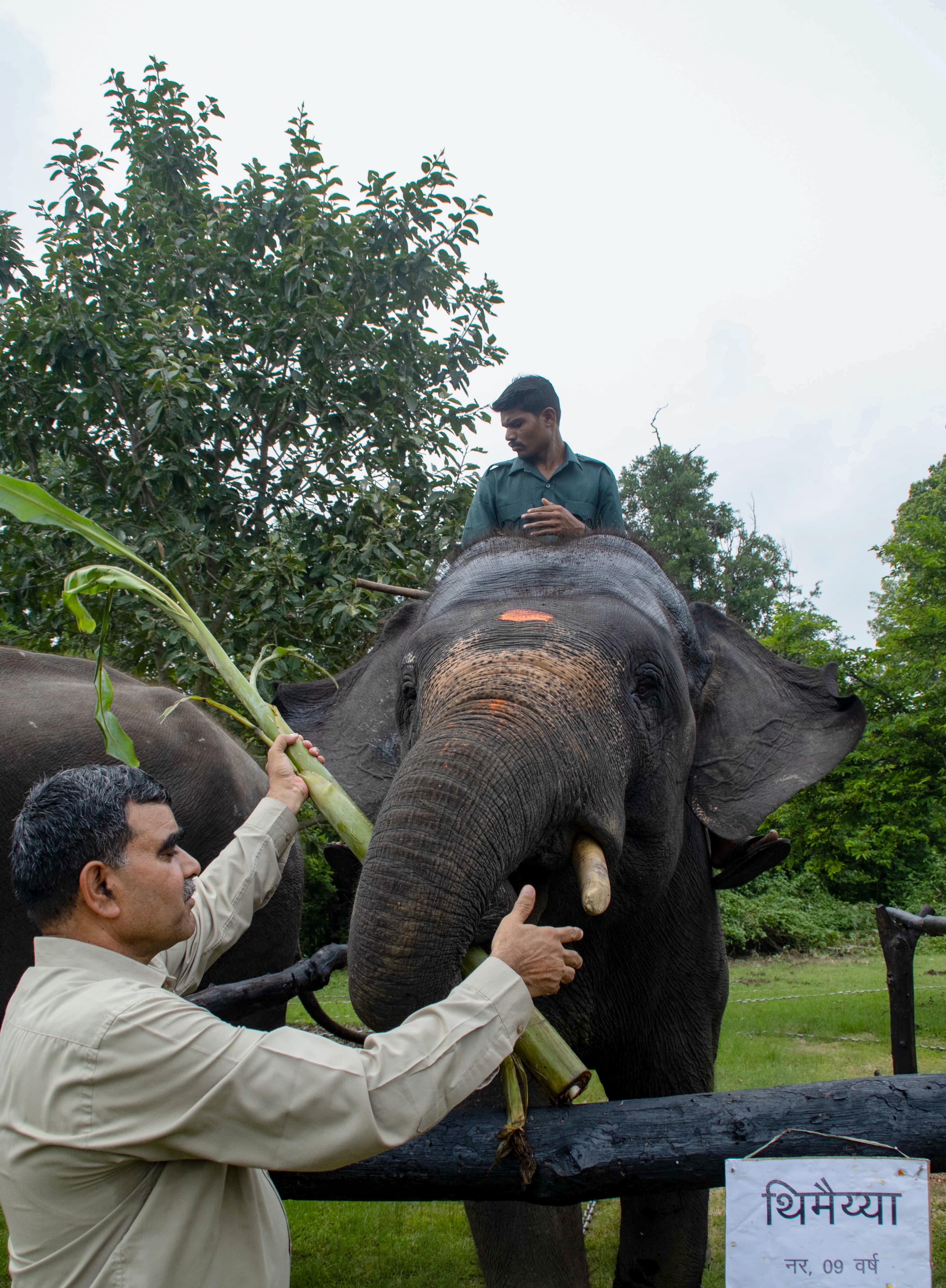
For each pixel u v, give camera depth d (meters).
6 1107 1.55
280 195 9.44
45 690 3.25
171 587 2.39
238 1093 1.47
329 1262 4.24
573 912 2.47
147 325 8.11
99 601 7.70
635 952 2.94
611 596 2.72
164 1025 1.51
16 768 3.03
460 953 1.79
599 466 3.96
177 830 1.71
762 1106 1.85
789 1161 1.70
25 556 8.11
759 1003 10.59
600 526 3.68
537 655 2.35
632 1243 3.04
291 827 2.27
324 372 8.90
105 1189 1.51
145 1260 1.49
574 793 2.07
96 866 1.62
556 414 3.89
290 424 8.88
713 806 3.03
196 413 8.29
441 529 8.77
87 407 8.48
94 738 3.18
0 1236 4.11
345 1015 8.49
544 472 3.92
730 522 31.84
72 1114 1.49
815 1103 1.84
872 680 12.73
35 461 8.79
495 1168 1.89
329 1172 1.96
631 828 2.54
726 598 30.67
